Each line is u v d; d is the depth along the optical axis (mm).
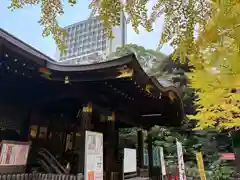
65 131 6355
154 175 7793
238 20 1452
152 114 7984
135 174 5973
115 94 5219
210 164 12773
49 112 5949
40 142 5488
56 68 4113
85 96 4559
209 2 1442
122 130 14117
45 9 1436
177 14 1495
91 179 3695
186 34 1541
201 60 1883
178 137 14797
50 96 5004
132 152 5887
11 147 4180
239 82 2854
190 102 14023
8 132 4781
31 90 5090
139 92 5129
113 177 5258
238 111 5070
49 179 4246
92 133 3969
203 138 14203
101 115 6348
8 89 4848
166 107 6984
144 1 1451
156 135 15328
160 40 1619
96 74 4145
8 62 3613
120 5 1454
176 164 13117
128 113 7207
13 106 4945
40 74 4082
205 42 1645
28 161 4957
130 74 3893
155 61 18047
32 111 5379
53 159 4980
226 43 1684
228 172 10969
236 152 6949
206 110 5617
